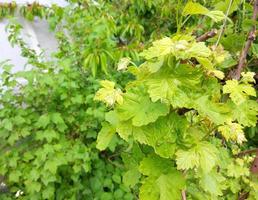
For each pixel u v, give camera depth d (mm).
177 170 1081
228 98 1247
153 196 1064
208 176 1166
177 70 1000
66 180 2891
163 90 958
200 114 1059
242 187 1722
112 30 3182
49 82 2742
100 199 2838
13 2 3668
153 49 981
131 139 1207
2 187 2920
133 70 1100
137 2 3912
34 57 3166
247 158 1780
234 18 1819
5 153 2771
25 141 2951
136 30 3680
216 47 1205
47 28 4000
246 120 1171
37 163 2680
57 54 3059
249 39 1542
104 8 3559
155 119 985
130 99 1048
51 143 2838
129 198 2740
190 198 1286
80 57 3109
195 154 1017
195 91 1023
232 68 1560
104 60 2859
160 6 3988
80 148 2787
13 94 2941
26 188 2682
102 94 1057
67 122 2990
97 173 2947
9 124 2697
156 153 1032
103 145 1153
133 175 1294
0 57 3510
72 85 2842
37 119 2857
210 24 1833
